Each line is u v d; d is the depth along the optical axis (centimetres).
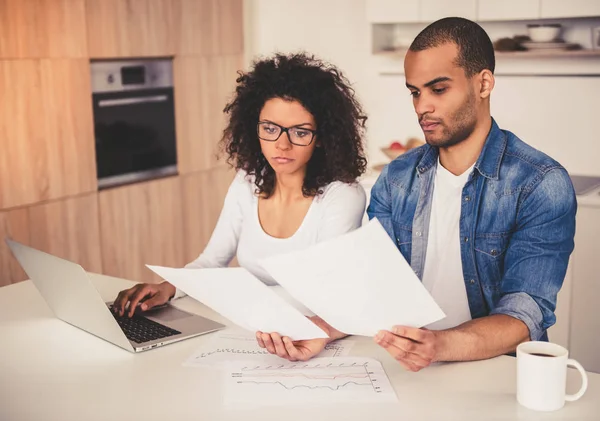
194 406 124
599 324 290
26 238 335
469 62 153
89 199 362
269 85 170
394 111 421
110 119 371
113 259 379
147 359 146
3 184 323
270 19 459
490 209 163
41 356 148
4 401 127
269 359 144
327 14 439
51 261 155
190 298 185
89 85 355
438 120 156
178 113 411
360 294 125
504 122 387
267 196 186
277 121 169
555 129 375
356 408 122
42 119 336
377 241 117
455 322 171
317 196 181
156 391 130
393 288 122
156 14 387
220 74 436
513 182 160
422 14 384
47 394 130
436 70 152
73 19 343
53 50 336
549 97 373
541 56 367
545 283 152
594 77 360
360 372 136
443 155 168
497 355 143
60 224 349
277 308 135
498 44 371
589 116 365
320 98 170
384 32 412
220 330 162
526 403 121
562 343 299
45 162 339
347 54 436
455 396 126
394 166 182
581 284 292
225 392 129
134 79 382
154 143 400
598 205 285
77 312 161
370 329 130
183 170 419
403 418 118
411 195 177
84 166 357
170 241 414
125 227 384
